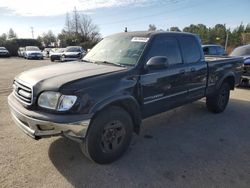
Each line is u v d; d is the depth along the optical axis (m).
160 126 5.04
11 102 3.56
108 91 3.27
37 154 3.71
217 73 5.57
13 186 2.96
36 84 3.15
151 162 3.58
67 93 2.98
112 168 3.39
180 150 3.97
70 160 3.56
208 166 3.50
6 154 3.70
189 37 4.89
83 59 4.57
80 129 3.02
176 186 3.04
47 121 2.97
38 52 29.52
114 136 3.47
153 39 4.11
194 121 5.38
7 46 42.34
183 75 4.54
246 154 3.89
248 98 7.73
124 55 4.03
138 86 3.70
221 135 4.63
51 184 3.02
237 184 3.10
